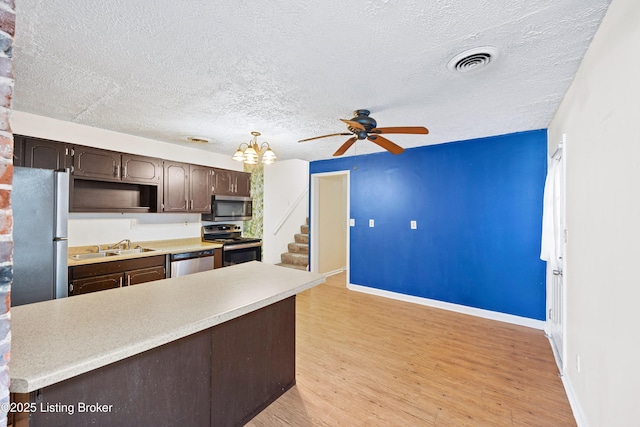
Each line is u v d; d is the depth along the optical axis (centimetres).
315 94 222
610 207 134
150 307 153
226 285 196
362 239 457
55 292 229
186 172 405
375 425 176
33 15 133
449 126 304
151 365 133
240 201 487
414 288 406
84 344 112
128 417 126
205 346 156
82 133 314
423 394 205
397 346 276
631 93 112
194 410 151
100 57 172
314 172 519
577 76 185
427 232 394
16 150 261
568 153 213
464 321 338
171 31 147
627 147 116
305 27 143
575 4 125
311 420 180
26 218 216
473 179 359
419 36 149
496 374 229
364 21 138
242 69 185
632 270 113
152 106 251
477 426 174
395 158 422
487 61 173
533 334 303
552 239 274
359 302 407
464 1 123
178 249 380
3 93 81
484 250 352
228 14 133
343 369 237
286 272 234
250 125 302
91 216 341
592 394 156
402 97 228
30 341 113
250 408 182
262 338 191
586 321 167
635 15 108
